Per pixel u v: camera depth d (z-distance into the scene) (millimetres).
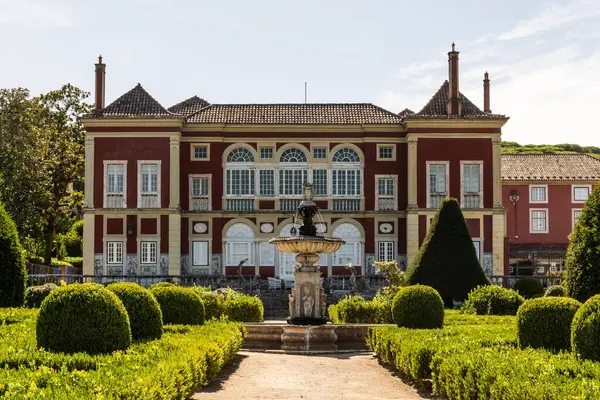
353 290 42469
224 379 17406
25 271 25375
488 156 49969
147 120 49219
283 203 51094
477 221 49750
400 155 51406
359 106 53719
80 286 14625
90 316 14250
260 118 51781
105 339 14289
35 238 54031
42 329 14266
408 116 49594
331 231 51125
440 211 38406
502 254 49562
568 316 15992
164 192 49312
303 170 51375
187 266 50375
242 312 28047
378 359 21000
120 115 49188
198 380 14562
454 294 37094
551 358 13328
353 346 23828
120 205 49219
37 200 50594
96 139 49438
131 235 49156
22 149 48344
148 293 17359
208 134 51000
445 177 49938
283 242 24781
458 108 50312
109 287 17219
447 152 49969
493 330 19672
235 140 51188
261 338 23938
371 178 51219
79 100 66875
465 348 15273
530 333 16172
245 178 51219
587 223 22094
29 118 49688
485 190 49812
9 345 13984
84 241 49000
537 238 62125
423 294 22844
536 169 63531
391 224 51125
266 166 51156
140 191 49281
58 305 14305
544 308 16156
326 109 53188
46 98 65812
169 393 11867
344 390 16391
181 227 50594
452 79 50500
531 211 62312
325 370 19203
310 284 24734
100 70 51562
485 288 30188
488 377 12047
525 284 40188
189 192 50688
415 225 49500
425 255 37844
